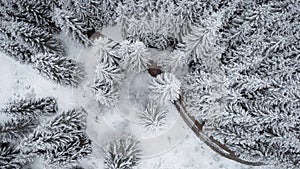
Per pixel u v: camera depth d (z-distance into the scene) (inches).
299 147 932.6
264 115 928.9
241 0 925.8
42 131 921.5
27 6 943.7
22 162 959.6
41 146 916.6
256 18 910.4
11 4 954.7
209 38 847.1
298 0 898.7
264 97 948.6
